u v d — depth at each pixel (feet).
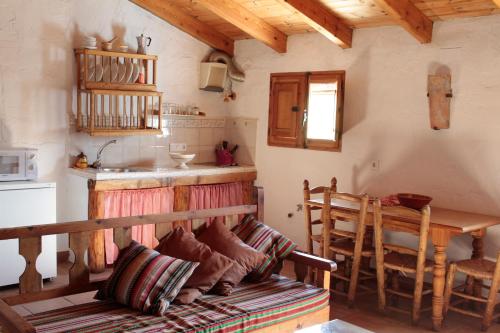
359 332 9.46
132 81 18.40
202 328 9.22
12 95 16.83
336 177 18.39
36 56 17.19
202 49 21.31
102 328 9.02
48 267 15.92
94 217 16.96
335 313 14.48
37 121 17.39
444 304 13.83
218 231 12.25
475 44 14.98
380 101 17.11
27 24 16.93
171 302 10.25
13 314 7.69
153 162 20.36
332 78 18.19
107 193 17.19
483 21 14.80
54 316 9.62
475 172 15.14
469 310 14.70
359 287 16.39
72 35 17.89
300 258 12.25
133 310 10.05
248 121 21.43
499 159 14.66
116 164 19.38
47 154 17.69
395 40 16.63
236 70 21.53
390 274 16.44
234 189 20.59
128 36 19.20
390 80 16.81
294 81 19.45
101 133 17.65
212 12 19.17
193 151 21.56
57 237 18.13
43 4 17.17
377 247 14.14
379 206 13.91
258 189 13.50
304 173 19.42
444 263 13.37
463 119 15.30
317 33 18.70
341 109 18.02
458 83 15.34
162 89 20.30
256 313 10.05
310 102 19.01
